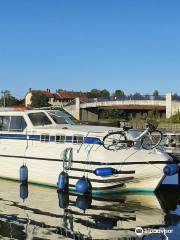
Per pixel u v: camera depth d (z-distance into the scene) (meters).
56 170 17.27
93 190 16.14
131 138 16.56
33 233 11.45
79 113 77.31
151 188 16.91
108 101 75.00
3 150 19.23
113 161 15.91
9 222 12.52
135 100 70.88
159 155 16.61
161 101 67.50
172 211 14.15
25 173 18.19
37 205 14.76
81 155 16.45
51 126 18.67
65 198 15.92
